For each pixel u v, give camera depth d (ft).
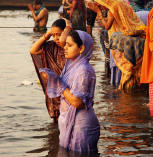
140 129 19.12
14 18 76.84
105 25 27.91
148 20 21.35
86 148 16.52
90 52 16.39
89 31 45.96
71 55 16.19
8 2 100.73
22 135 18.24
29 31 59.06
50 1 102.47
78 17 47.65
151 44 20.95
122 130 18.95
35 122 19.93
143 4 30.35
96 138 16.83
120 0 27.43
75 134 16.51
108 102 23.50
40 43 18.72
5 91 25.66
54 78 16.12
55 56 18.97
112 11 27.22
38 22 59.57
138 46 26.40
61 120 16.84
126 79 26.63
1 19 74.59
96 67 33.58
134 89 26.76
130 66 26.50
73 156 16.12
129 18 27.25
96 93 25.55
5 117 20.53
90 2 28.37
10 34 54.80
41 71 16.22
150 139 17.90
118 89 26.73
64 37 17.74
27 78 29.43
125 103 23.34
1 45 44.52
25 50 41.55
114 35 26.84
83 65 16.14
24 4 100.42
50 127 19.26
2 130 18.78
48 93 16.30
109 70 31.37
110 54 28.19
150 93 21.16
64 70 16.79
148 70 21.45
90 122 16.51
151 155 16.25
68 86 16.48
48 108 19.72
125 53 26.40
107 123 19.84
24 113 21.25
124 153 16.43
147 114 21.35
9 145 17.15
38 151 16.58
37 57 19.24
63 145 16.92
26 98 24.09
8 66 33.50
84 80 15.90
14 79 29.04
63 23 18.17
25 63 34.94
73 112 16.40
